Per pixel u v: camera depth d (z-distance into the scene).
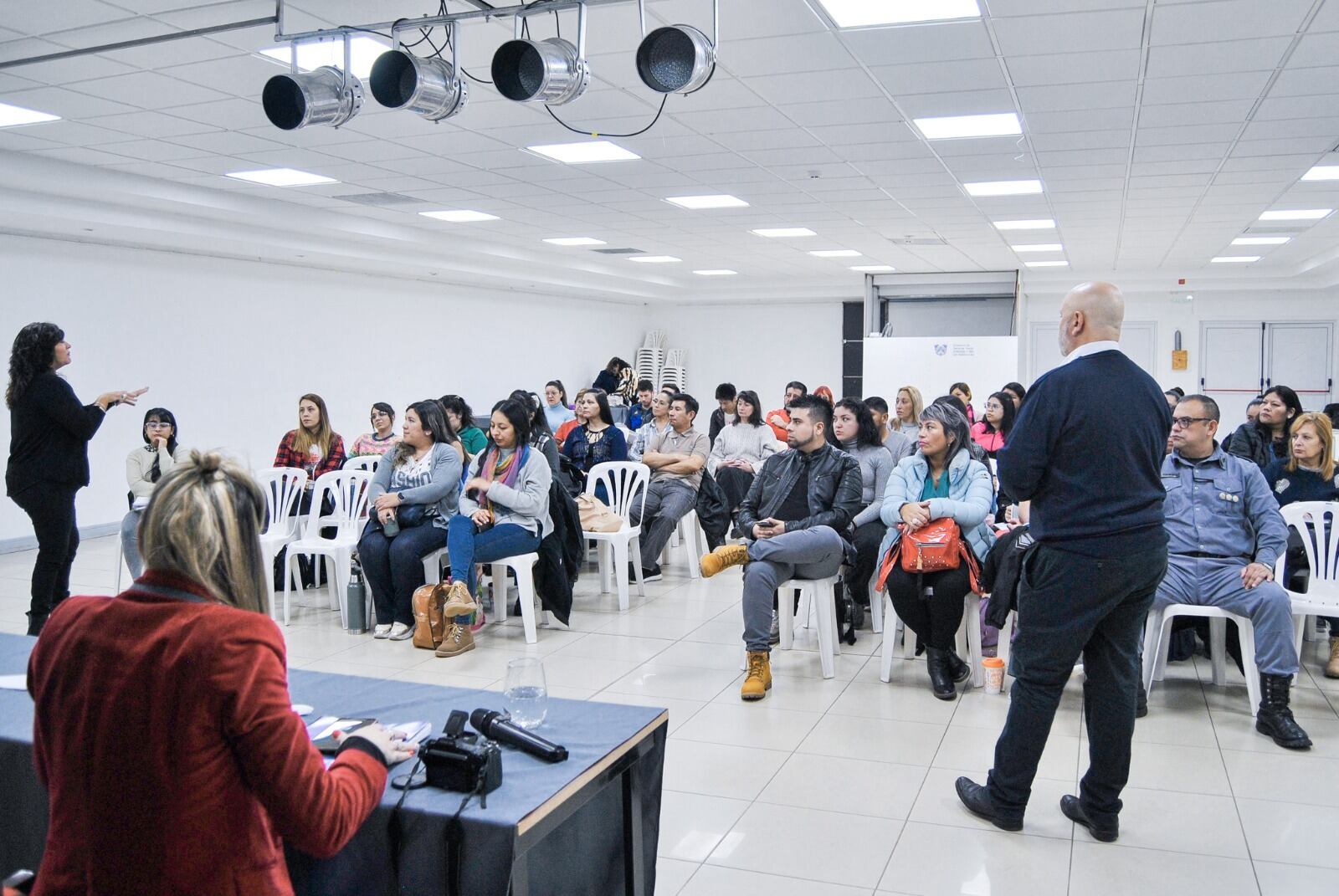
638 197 8.27
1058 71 4.82
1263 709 3.51
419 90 3.73
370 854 1.67
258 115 5.51
